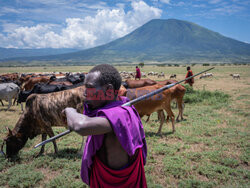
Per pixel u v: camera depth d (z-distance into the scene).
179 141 6.88
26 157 5.76
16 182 4.38
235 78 32.59
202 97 14.30
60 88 10.02
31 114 5.53
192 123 8.80
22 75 27.91
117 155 1.45
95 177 1.49
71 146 6.64
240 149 5.98
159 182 4.42
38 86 10.42
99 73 1.40
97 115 1.35
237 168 4.96
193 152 5.82
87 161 1.51
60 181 4.40
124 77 37.97
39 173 4.77
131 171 1.47
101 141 1.43
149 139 7.02
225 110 11.03
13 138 5.38
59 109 5.53
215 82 27.19
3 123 9.37
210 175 4.59
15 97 13.44
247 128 7.89
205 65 121.31
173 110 11.50
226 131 7.53
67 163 5.24
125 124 1.35
